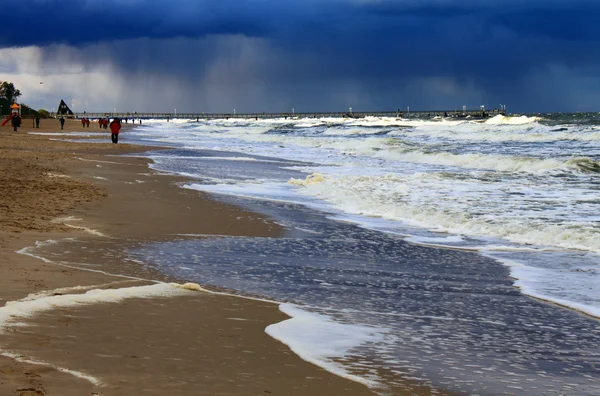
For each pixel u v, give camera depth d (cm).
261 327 721
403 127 9669
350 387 550
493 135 6259
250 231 1516
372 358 649
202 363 576
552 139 5631
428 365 641
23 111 16062
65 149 4266
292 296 930
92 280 880
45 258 1026
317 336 710
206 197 2064
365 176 2683
